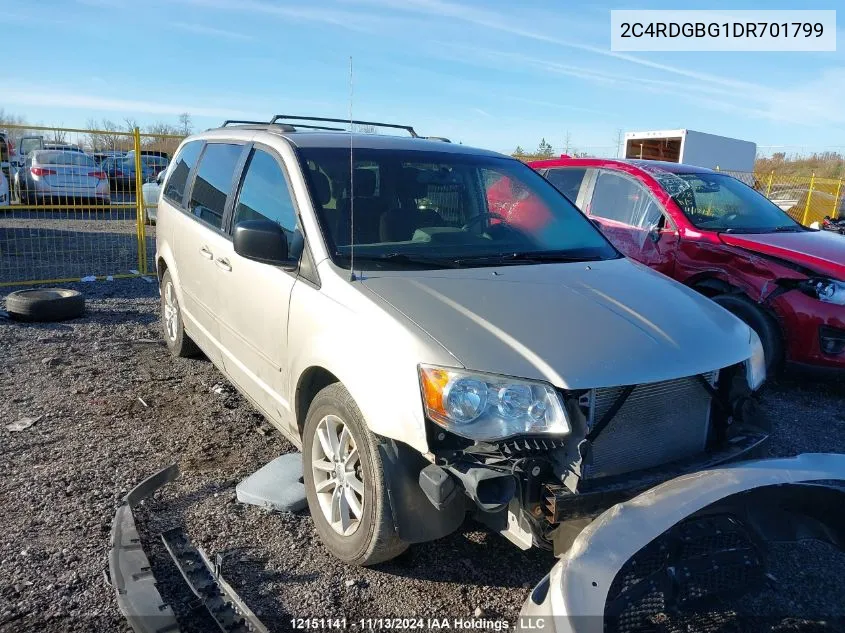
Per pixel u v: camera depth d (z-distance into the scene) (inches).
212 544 123.4
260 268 143.9
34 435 164.7
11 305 266.7
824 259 212.7
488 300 113.7
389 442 104.9
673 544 89.2
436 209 148.4
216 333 173.2
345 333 112.7
